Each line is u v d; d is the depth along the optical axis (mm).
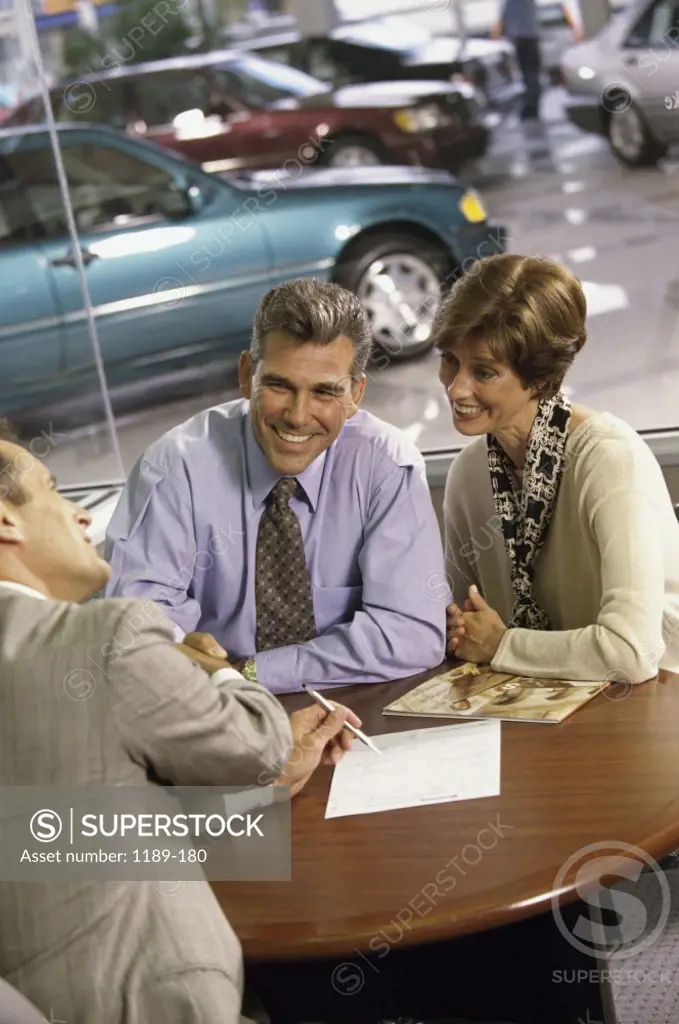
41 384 3703
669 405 3377
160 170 3783
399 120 4145
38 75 3846
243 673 1827
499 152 3994
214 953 1173
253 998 1363
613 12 3816
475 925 1196
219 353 3814
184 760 1262
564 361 1818
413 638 1837
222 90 4230
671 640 1785
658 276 3725
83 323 3721
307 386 1800
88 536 1331
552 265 1799
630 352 3582
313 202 3697
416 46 4129
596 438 1847
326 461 1943
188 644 1681
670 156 3705
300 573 1941
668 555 1807
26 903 1162
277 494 1926
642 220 3773
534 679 1736
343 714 1562
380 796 1441
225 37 4262
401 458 1944
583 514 1841
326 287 1819
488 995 1624
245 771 1321
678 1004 1841
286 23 4309
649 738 1499
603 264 3809
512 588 2076
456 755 1513
